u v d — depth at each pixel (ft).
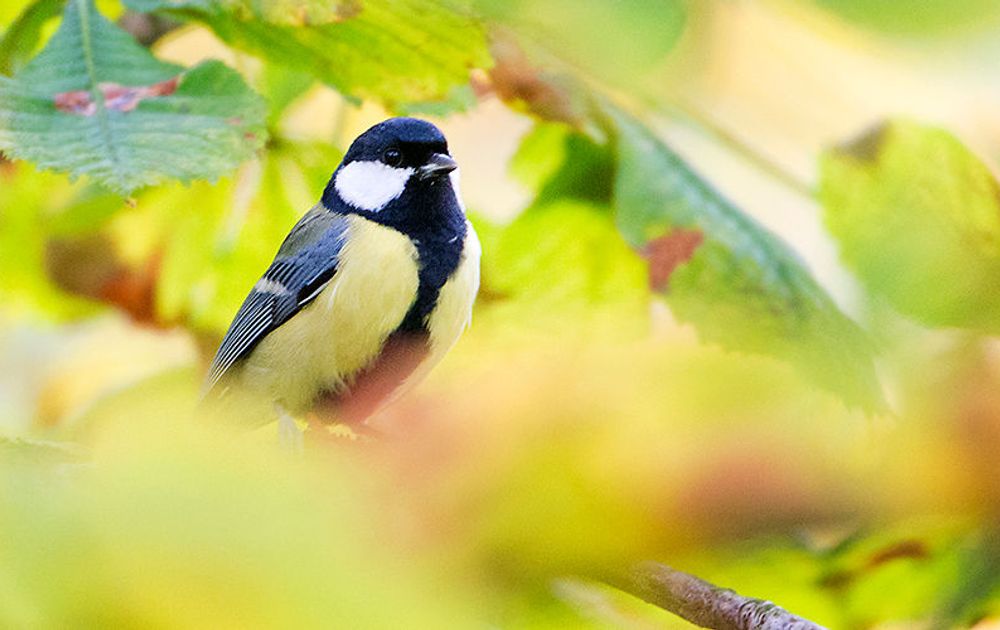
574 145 12.52
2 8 12.39
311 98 12.57
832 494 9.56
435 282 12.49
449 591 5.45
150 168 12.17
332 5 12.30
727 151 12.55
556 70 12.42
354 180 12.53
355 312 12.48
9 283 12.65
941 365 12.35
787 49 12.52
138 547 5.08
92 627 5.01
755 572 12.16
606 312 12.51
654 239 12.39
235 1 12.30
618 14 12.44
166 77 12.23
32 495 5.26
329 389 12.53
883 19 12.46
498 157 12.64
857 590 12.19
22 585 5.01
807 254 12.61
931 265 12.42
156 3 12.29
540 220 12.53
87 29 12.25
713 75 12.56
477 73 12.39
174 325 12.65
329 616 5.12
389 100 12.34
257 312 12.52
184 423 6.30
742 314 12.37
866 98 12.53
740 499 8.54
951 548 12.18
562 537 7.20
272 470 5.49
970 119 12.50
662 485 7.95
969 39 12.46
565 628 10.79
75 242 12.62
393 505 6.22
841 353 12.35
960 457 12.01
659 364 10.84
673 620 12.13
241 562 5.11
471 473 7.03
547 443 7.48
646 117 12.48
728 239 12.40
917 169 12.44
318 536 5.25
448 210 12.50
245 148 12.19
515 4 12.42
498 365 9.92
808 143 12.57
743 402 11.02
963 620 12.19
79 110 12.20
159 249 12.63
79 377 12.76
